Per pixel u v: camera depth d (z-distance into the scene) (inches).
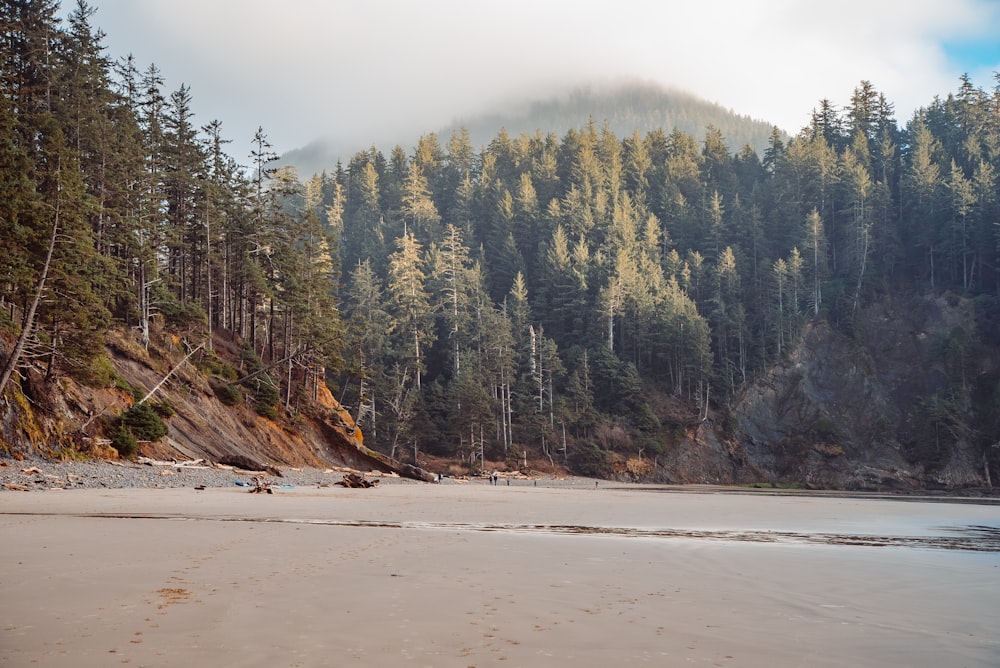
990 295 5083.7
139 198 2378.2
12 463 1411.2
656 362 5211.6
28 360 1622.8
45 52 2315.5
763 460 4463.6
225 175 3161.9
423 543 686.5
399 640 308.7
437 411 4505.4
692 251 6018.7
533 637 321.4
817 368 4931.1
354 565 527.8
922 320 5098.4
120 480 1445.6
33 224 1567.4
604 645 309.9
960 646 322.3
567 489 2792.8
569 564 565.9
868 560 633.0
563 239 5753.0
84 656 272.8
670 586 470.3
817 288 5383.9
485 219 6884.8
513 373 4785.9
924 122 7204.7
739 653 301.4
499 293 5920.3
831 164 6323.8
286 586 431.5
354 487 1968.5
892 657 301.9
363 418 4377.5
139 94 2925.7
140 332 2214.6
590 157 6958.7
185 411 2097.7
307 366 2933.1
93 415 1713.8
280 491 1583.4
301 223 3257.9
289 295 3009.4
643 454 4414.4
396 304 5083.7
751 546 735.1
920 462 4276.6
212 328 2819.9
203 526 784.3
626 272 5295.3
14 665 259.6
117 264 2198.6
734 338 5260.8
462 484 2918.3
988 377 4571.9
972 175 5930.1
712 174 7440.9
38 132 2010.3
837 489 4158.5
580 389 4611.2
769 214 6373.0
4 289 1502.2
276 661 271.0
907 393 4707.2
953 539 900.0
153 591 406.0
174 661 268.5
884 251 5787.4
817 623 365.7
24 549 564.7
